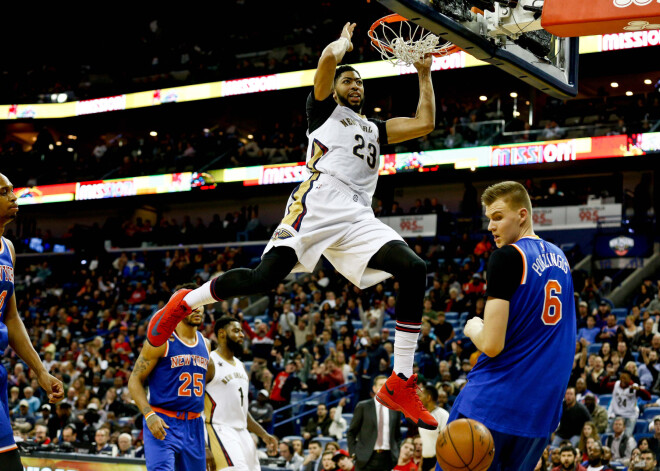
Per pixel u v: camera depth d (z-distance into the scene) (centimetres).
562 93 613
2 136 3553
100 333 2245
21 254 3041
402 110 2970
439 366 1411
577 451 937
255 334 1786
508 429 358
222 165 2778
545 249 372
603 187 2647
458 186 2819
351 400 1490
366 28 2969
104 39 3481
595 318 1593
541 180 2705
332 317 1861
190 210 3228
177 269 2523
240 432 725
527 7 529
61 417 1397
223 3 3378
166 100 2983
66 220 3378
